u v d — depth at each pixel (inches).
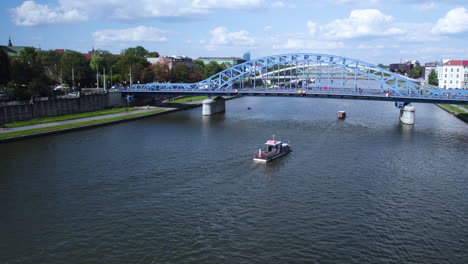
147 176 2588.6
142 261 1596.9
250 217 1984.5
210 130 4281.5
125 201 2175.2
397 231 1857.8
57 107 4852.4
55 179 2507.4
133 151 3235.7
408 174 2687.0
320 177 2605.8
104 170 2704.2
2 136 3535.9
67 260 1605.6
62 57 7047.2
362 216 2009.1
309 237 1790.1
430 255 1662.2
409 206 2142.0
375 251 1683.1
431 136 4001.0
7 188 2347.4
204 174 2645.2
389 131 4286.4
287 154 3196.4
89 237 1781.5
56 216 1987.0
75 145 3422.7
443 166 2888.8
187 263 1582.2
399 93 4872.0
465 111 6048.2
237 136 3934.5
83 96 5315.0
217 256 1631.4
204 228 1865.2
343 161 2992.1
